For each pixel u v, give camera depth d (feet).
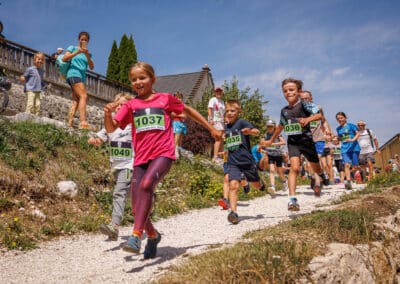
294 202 20.84
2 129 26.94
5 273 14.03
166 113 14.15
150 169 13.24
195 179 33.65
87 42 33.73
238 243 13.99
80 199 24.53
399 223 19.31
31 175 23.86
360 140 42.63
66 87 57.26
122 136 18.97
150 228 14.55
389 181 33.30
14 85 48.26
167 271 12.55
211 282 10.61
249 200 32.35
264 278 10.94
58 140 29.53
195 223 22.74
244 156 22.00
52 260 15.69
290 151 21.94
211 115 45.32
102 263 15.01
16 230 18.85
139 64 14.25
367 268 14.53
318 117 20.49
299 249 12.89
